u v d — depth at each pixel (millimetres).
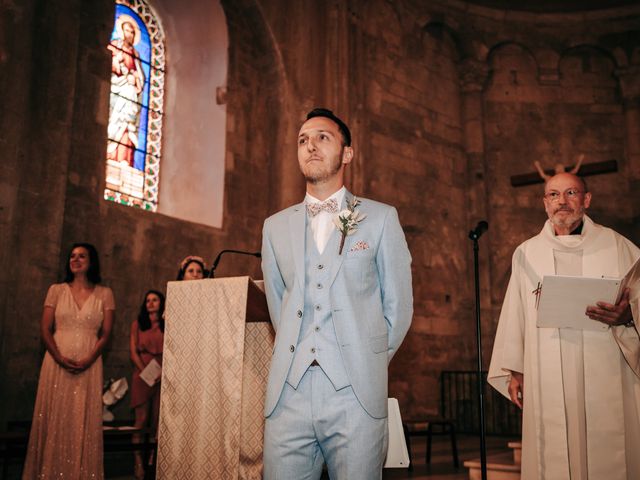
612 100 13031
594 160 12758
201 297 3420
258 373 3508
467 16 12922
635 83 12812
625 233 12359
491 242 12258
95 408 4750
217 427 3215
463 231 12227
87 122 7465
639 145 12562
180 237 8391
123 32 8828
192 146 9328
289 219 2459
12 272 6246
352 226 2318
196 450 3240
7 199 6059
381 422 2191
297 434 2178
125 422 6535
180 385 3375
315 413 2160
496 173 12594
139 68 9000
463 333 11758
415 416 10711
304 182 9789
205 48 9586
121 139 8539
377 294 2334
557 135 12844
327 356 2184
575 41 13203
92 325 4848
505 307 3592
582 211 3471
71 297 4844
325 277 2283
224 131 9273
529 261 3516
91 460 4645
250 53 9875
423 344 11094
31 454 4551
